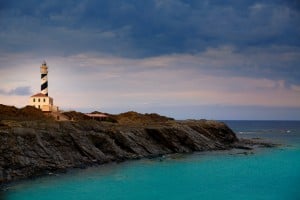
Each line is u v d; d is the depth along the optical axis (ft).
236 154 299.79
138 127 313.94
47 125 242.99
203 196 162.40
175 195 163.53
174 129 319.06
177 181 191.83
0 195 156.97
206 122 395.14
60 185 176.45
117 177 197.88
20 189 167.22
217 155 292.40
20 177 186.09
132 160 255.91
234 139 394.73
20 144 203.41
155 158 268.62
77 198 155.94
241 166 239.50
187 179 197.06
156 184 184.14
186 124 365.20
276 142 430.20
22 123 236.84
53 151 218.79
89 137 253.65
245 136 571.28
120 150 263.70
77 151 234.99
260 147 360.69
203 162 254.47
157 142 305.53
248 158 276.82
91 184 180.45
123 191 169.07
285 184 186.50
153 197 159.84
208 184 185.68
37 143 213.66
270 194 166.50
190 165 241.14
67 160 220.84
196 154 297.33
